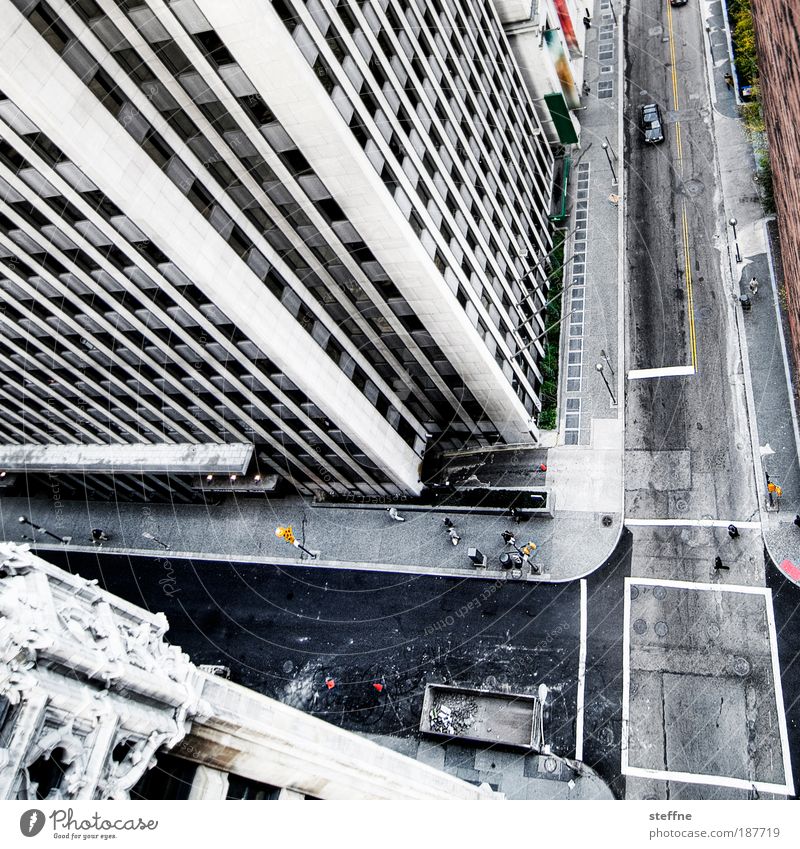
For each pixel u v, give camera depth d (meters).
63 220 44.50
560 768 48.88
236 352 51.62
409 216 47.94
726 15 80.25
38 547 72.06
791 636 48.88
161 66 38.53
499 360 58.78
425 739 52.38
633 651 51.41
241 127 41.69
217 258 44.00
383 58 46.00
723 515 54.47
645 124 75.62
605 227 72.12
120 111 37.97
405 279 50.00
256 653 59.34
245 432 62.50
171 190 40.88
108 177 37.19
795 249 51.06
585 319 67.38
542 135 76.88
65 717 17.80
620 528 56.31
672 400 60.62
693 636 50.75
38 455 71.44
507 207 64.75
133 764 19.61
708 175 71.12
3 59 32.06
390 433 60.22
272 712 24.95
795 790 44.62
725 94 75.44
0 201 44.41
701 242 67.56
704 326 63.12
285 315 49.69
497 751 50.56
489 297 58.34
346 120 41.72
